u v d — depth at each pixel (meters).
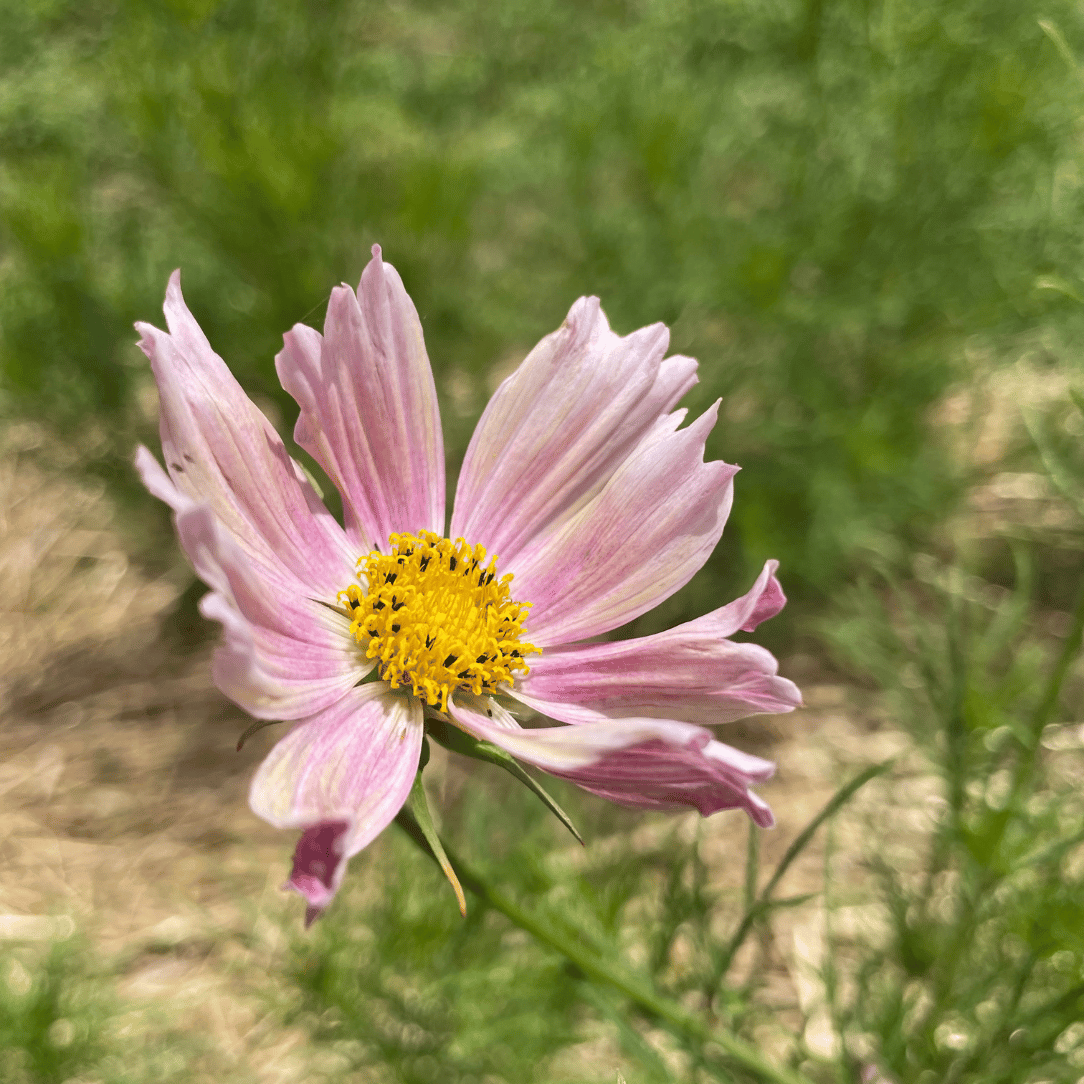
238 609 0.27
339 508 0.43
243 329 0.51
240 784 0.47
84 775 0.47
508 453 0.30
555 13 0.61
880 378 0.53
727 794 0.27
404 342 0.30
